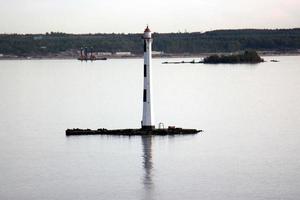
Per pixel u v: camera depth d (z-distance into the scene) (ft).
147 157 528.22
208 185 452.76
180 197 430.61
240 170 486.79
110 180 466.70
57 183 460.14
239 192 437.58
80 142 585.63
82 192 440.86
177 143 578.25
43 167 501.15
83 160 520.42
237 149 554.46
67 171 489.26
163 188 447.83
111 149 556.51
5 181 465.06
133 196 433.07
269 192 437.17
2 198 430.20
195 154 537.65
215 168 493.36
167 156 530.68
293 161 511.81
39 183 460.55
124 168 495.82
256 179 464.65
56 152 548.72
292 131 643.04
